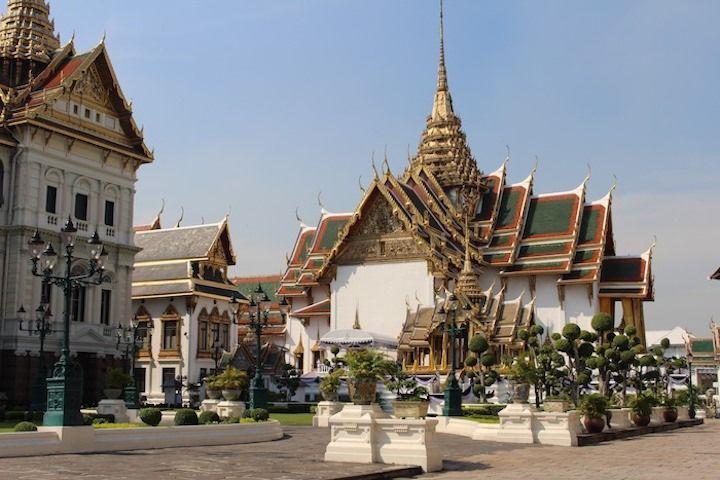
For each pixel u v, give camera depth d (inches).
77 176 2257.6
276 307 3742.6
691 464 918.4
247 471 762.8
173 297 2994.6
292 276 3326.8
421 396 1831.9
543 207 3090.6
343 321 2778.1
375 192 2773.1
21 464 819.4
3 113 2127.2
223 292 3137.3
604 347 1796.3
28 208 2108.8
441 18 3560.5
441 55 3526.1
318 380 2465.6
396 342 2493.8
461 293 2365.9
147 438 1058.1
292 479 695.1
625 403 1756.9
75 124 2256.4
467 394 1995.6
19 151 2126.0
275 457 922.7
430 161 3260.3
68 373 987.9
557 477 773.9
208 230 3152.1
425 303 2657.5
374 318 2726.4
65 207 2217.0
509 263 2935.5
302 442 1198.9
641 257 2957.7
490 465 893.2
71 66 2308.1
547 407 1257.4
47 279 1103.0
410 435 838.5
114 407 1561.3
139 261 3147.1
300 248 3408.0
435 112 3376.0
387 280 2733.8
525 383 1521.9
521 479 757.3
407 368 2362.2
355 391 1057.5
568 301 2881.4
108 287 2345.0
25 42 2365.9
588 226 2987.2
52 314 2143.2
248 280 4192.9
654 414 1921.8
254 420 1301.7
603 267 2984.7
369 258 2773.1
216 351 2519.7
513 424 1237.1
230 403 1583.4
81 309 2252.7
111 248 2346.2
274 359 2559.1
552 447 1159.0
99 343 2265.0
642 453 1072.2
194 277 3004.4
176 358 2962.6
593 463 921.5
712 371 4724.4
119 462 852.6
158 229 3435.0
